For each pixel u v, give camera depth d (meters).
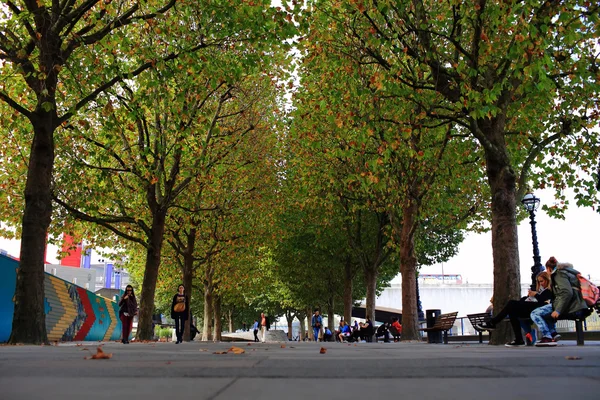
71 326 20.06
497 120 13.73
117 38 14.28
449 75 13.61
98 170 21.02
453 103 14.21
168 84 17.25
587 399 2.75
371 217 29.95
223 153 24.30
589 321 19.38
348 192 26.34
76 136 16.20
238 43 16.42
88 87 16.25
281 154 28.45
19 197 21.17
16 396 2.83
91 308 23.52
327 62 15.73
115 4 14.75
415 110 17.81
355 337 30.36
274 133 27.36
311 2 15.23
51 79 13.81
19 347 10.36
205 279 37.16
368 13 13.34
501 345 12.41
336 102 16.00
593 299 10.24
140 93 15.43
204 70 16.91
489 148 13.45
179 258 33.50
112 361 5.81
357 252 29.17
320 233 30.36
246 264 36.34
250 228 28.77
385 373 4.27
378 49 16.41
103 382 3.57
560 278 10.24
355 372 4.36
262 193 27.38
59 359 6.12
